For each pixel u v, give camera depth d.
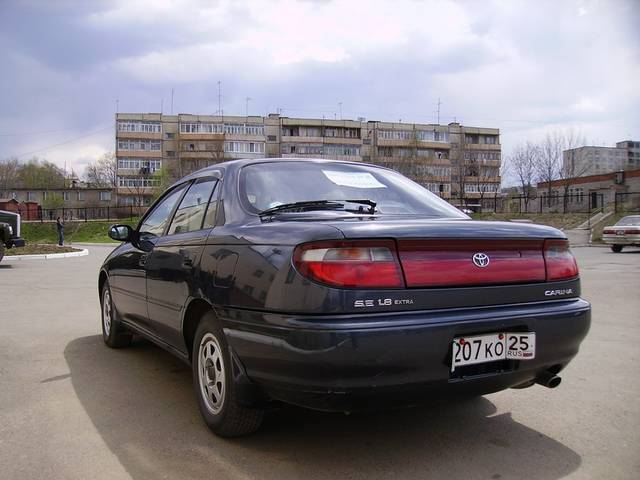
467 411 3.46
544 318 2.72
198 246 3.21
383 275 2.40
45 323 6.42
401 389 2.39
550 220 38.38
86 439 3.01
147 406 3.54
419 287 2.46
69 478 2.56
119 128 81.62
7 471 2.63
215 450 2.86
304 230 2.52
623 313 6.95
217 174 3.63
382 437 3.04
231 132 83.25
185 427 3.18
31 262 16.52
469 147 85.75
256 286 2.58
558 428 3.19
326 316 2.34
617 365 4.53
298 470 2.63
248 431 2.95
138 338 5.58
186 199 3.90
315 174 3.60
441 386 2.47
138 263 4.17
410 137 82.19
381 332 2.31
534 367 2.72
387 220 2.82
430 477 2.57
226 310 2.77
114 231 4.26
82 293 9.12
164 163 83.00
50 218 66.62
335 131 87.44
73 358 4.76
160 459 2.75
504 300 2.68
